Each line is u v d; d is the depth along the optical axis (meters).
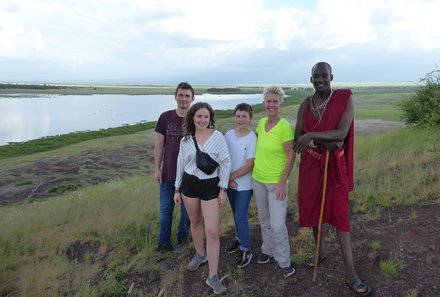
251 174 4.13
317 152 3.53
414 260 3.88
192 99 4.58
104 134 38.59
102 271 4.63
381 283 3.63
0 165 21.84
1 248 5.44
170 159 4.63
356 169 7.42
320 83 3.37
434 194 5.33
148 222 6.02
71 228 6.29
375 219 4.84
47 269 4.59
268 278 4.01
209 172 3.82
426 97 12.42
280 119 3.82
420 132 10.34
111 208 7.41
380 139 11.34
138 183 11.69
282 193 3.79
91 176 18.77
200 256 4.36
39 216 7.49
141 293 4.02
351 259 3.52
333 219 3.51
